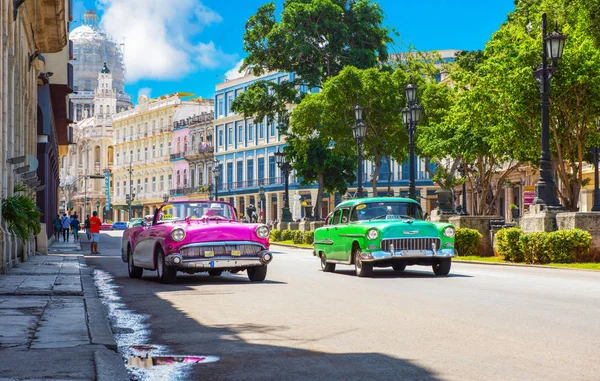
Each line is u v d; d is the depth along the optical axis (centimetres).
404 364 620
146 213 11556
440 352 676
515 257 2244
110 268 2156
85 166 14425
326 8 4850
